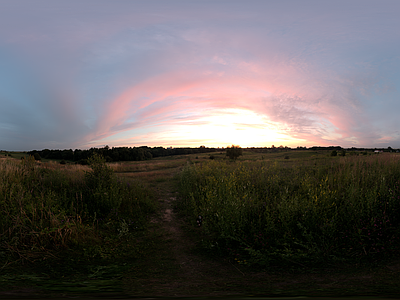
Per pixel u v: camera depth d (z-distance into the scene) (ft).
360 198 17.65
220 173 36.96
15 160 33.01
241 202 19.13
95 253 14.10
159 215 25.08
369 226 14.32
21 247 13.20
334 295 7.68
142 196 29.78
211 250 15.47
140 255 14.82
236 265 12.92
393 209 15.57
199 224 20.97
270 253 13.37
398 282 9.11
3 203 17.08
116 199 24.45
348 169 26.35
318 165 36.42
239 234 15.85
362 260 12.05
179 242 17.48
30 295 7.74
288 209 16.74
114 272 11.64
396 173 23.62
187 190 33.55
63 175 30.45
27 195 19.51
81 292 8.34
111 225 20.24
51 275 10.71
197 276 11.35
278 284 9.75
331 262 12.19
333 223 14.65
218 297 7.77
